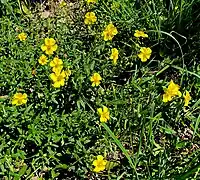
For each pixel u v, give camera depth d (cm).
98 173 79
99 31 96
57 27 96
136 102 84
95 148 80
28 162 80
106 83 88
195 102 88
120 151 82
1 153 78
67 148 79
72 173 79
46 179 79
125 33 97
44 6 105
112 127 82
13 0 102
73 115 80
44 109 83
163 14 98
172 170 77
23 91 85
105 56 91
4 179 78
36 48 91
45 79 85
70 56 90
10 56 90
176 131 86
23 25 97
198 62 95
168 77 93
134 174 77
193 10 98
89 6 100
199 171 76
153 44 98
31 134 78
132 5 100
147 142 80
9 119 79
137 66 93
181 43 98
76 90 83
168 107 83
